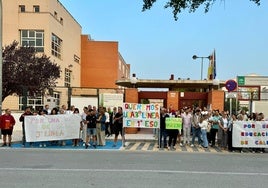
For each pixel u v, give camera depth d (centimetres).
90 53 6638
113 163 1184
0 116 1725
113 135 2264
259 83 2723
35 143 1792
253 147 1667
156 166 1133
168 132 1744
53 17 4522
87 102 2444
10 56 3397
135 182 873
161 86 2938
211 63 2973
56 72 3688
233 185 857
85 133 1736
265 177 969
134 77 2545
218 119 1816
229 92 2034
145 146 1806
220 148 1781
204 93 2523
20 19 4309
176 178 933
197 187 829
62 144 1798
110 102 2452
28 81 3325
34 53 3662
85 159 1275
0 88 1973
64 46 5159
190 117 1880
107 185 835
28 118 1716
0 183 847
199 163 1223
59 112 1866
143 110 1772
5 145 1733
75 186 820
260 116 1738
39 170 1029
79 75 6375
